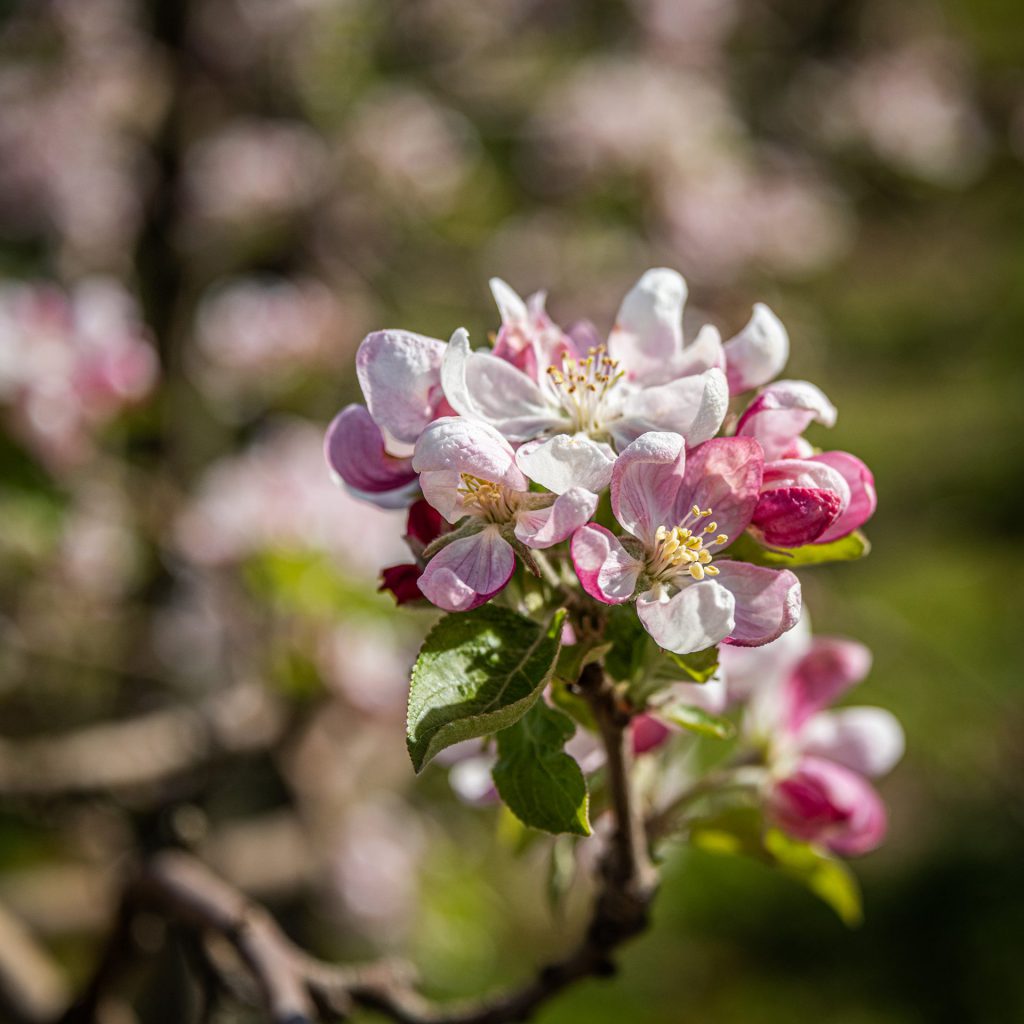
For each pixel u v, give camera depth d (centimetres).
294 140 130
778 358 42
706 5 165
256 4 129
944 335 208
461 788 46
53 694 101
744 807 46
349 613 80
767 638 39
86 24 131
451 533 39
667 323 42
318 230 129
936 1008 126
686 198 142
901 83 185
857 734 47
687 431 40
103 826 88
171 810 53
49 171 130
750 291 151
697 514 39
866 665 47
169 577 96
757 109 180
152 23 121
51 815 82
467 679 38
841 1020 125
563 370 40
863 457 193
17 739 100
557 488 38
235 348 109
